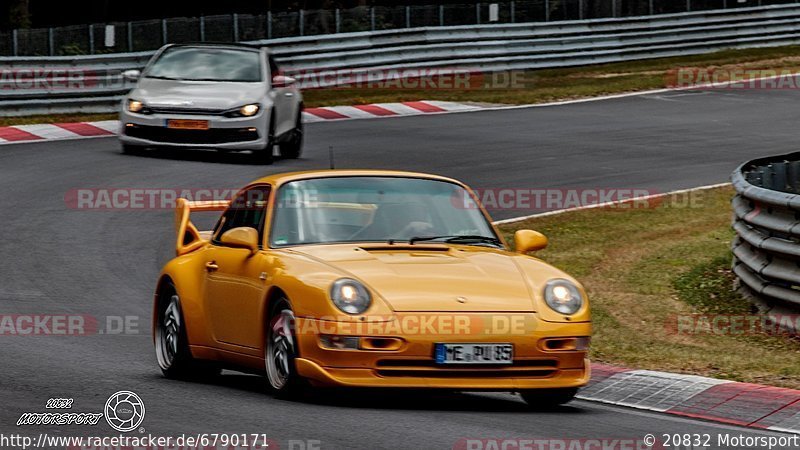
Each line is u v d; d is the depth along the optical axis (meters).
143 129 52.75
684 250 38.69
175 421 18.31
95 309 31.45
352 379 19.25
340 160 55.22
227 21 82.50
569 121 70.44
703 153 59.22
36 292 32.94
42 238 39.31
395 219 22.36
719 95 82.50
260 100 52.81
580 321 20.19
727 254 37.31
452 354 19.41
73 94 66.50
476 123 69.06
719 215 44.53
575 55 91.50
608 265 37.03
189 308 23.30
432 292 19.84
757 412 20.41
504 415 19.72
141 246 39.00
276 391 20.56
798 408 20.33
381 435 17.42
